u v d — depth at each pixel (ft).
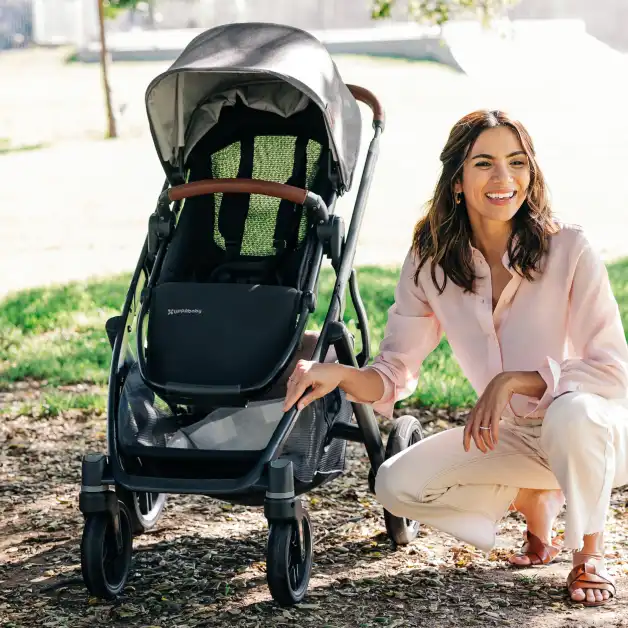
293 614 11.14
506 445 11.45
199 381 11.57
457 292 11.41
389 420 19.06
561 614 10.81
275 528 11.08
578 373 10.77
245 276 13.28
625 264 32.73
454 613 11.02
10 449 18.13
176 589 11.96
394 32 95.04
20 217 48.70
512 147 10.84
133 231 44.86
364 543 13.32
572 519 10.48
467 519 11.53
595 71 83.92
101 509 11.37
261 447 11.68
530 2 104.22
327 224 12.51
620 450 10.80
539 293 11.07
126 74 89.10
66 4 109.91
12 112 77.15
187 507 14.99
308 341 13.12
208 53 12.73
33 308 29.01
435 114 69.56
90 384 22.33
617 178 52.03
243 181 12.36
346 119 13.51
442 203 11.25
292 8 110.22
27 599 11.82
